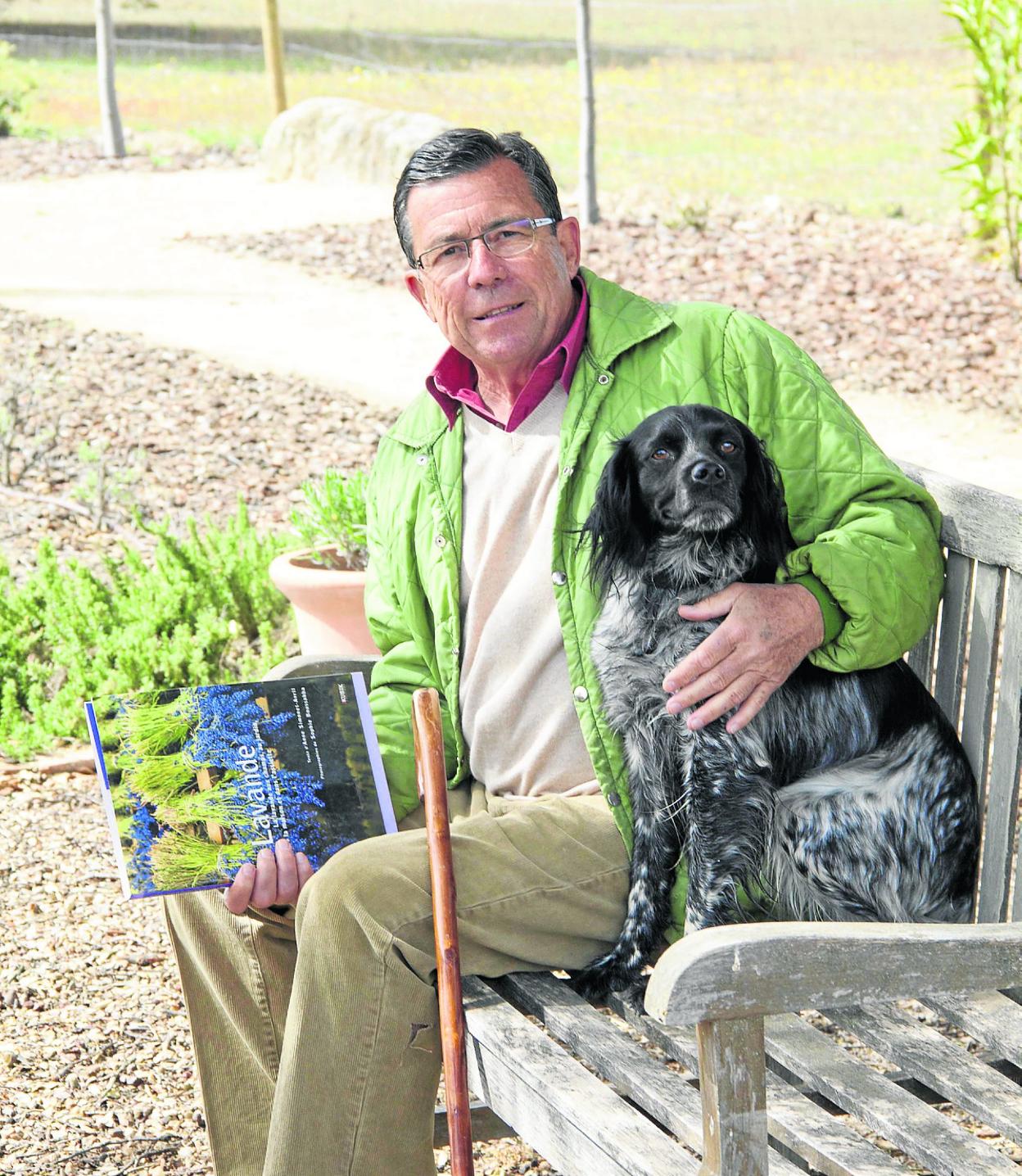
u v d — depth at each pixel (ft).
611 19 79.77
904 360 28.60
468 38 77.20
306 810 8.70
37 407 27.55
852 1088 7.13
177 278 37.06
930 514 8.89
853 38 67.26
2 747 16.51
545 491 9.26
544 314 9.30
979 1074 7.23
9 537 22.16
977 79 34.27
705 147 48.65
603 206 41.09
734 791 8.99
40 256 39.75
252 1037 9.10
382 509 10.10
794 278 33.50
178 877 8.29
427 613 9.91
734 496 8.71
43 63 74.43
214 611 18.13
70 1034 11.40
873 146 47.26
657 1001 6.09
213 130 58.90
